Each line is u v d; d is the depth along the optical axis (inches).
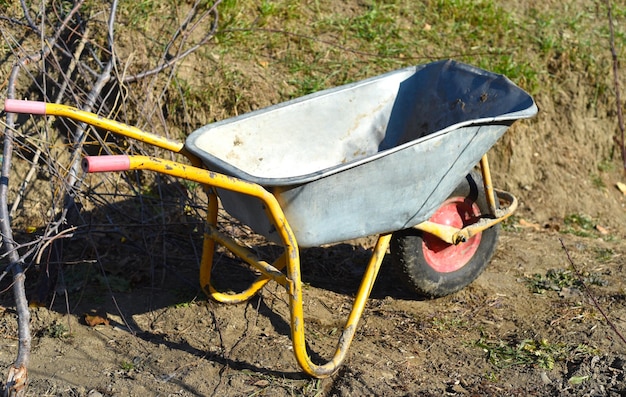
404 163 123.1
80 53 174.6
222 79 180.4
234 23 188.9
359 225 124.8
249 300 146.3
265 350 132.7
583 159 200.2
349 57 192.7
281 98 182.5
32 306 141.4
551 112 200.2
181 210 163.9
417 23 202.8
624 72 206.7
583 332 141.2
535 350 135.4
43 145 157.8
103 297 146.3
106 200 159.0
